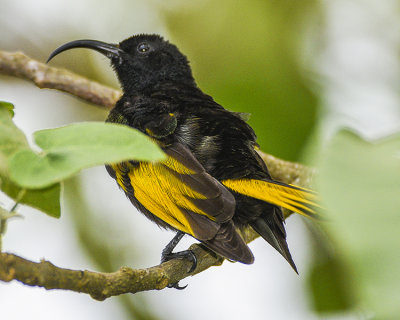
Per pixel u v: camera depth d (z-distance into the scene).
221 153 7.99
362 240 2.07
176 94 9.55
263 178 7.88
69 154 3.19
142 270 5.75
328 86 12.00
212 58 12.55
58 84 10.45
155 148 3.08
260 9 12.60
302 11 12.73
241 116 9.25
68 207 12.98
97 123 3.34
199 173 7.54
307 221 10.90
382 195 2.22
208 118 8.53
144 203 7.93
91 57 14.16
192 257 7.54
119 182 8.78
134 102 9.34
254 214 8.03
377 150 2.40
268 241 8.08
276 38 12.52
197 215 7.30
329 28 12.84
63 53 14.07
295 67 12.24
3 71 10.37
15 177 3.11
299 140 11.27
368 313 2.00
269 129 11.36
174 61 10.30
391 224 2.11
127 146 3.12
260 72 12.16
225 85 12.13
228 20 12.73
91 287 5.12
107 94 10.52
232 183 7.62
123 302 12.40
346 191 2.26
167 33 13.28
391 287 1.98
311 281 10.51
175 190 7.51
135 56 10.21
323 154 2.40
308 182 9.74
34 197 4.43
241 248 6.82
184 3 13.20
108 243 13.02
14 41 14.05
